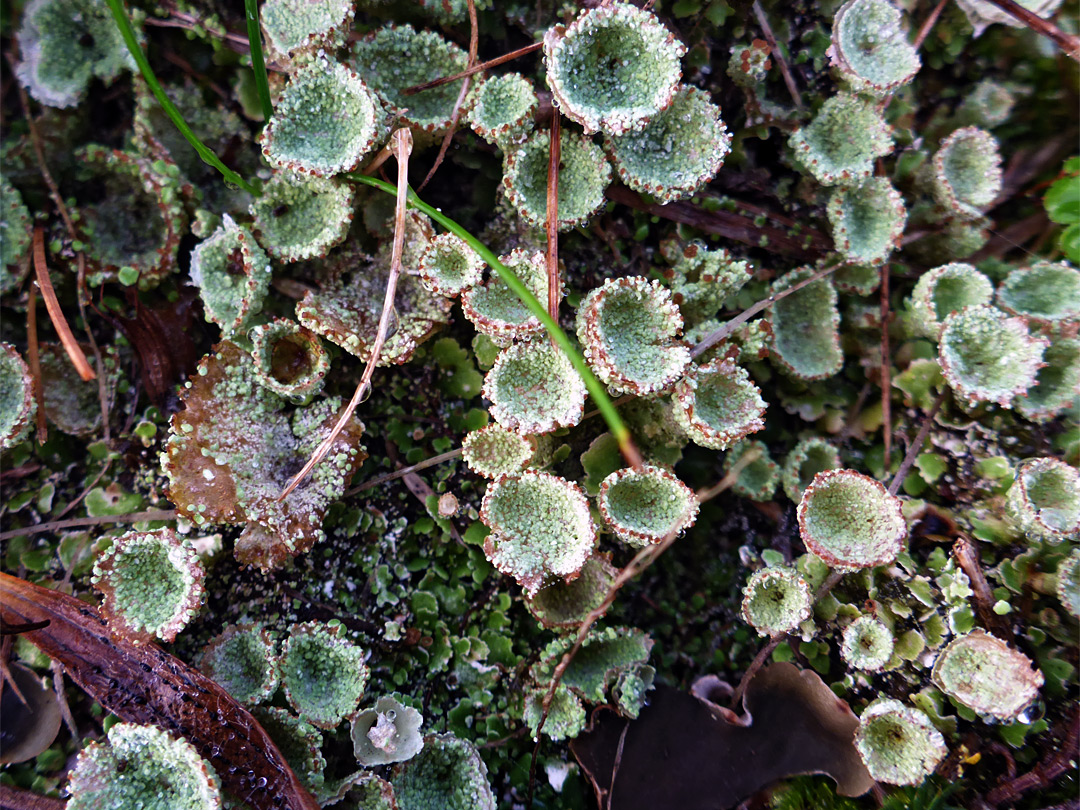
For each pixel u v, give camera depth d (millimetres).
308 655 63
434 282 63
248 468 64
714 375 64
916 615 65
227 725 58
